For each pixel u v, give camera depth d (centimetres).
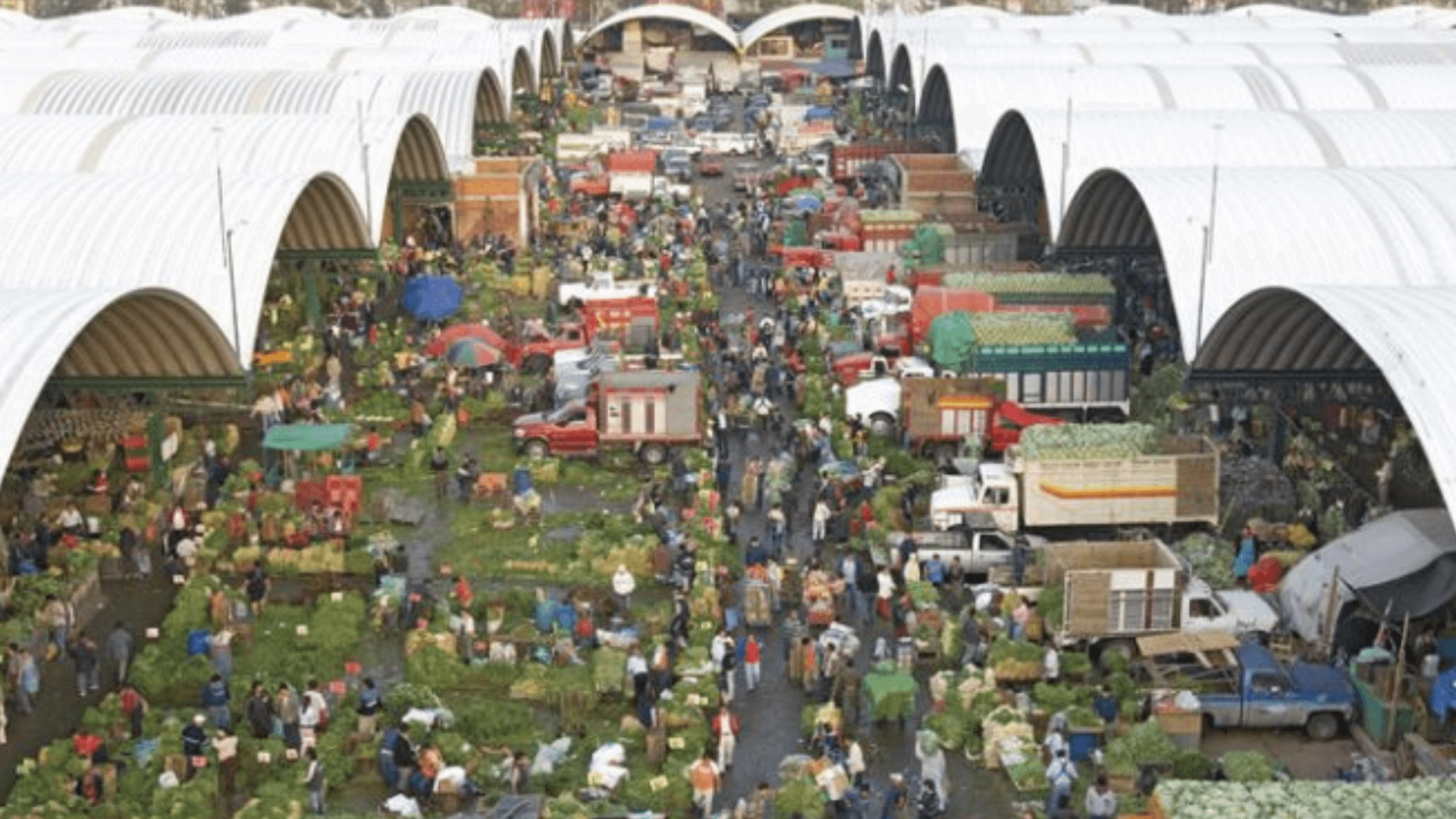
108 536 4700
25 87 10094
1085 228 7119
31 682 3822
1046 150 7819
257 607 4375
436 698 3825
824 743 3584
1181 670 3838
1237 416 5562
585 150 11006
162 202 6034
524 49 13075
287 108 9800
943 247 7825
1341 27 14712
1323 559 4134
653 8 17762
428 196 8419
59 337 4116
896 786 3359
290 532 4759
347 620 4278
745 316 7144
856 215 8525
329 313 7075
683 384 5547
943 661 4094
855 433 5591
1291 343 5097
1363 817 2948
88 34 14125
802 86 15538
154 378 5084
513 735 3719
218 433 5603
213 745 3541
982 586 4338
